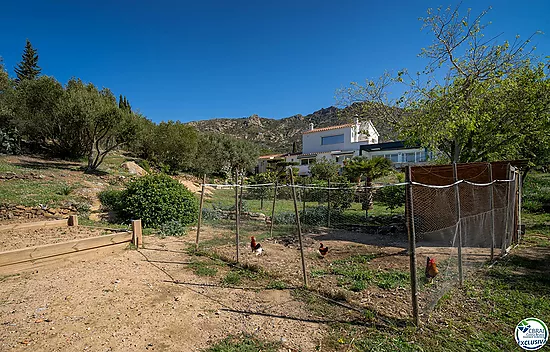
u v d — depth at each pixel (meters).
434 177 8.57
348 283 4.55
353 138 33.97
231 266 5.35
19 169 13.19
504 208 6.39
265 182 21.06
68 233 7.13
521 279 4.61
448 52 9.16
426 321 3.24
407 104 10.35
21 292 3.94
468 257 5.86
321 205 12.68
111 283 4.36
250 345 2.80
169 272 4.95
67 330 3.03
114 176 15.40
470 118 8.35
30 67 44.38
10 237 6.63
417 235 8.23
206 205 13.41
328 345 2.82
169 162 25.66
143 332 3.03
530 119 8.62
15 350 2.65
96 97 16.41
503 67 8.91
